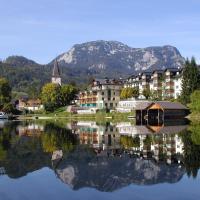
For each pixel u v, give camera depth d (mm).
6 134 76312
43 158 40531
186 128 91375
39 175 31047
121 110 182250
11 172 32344
